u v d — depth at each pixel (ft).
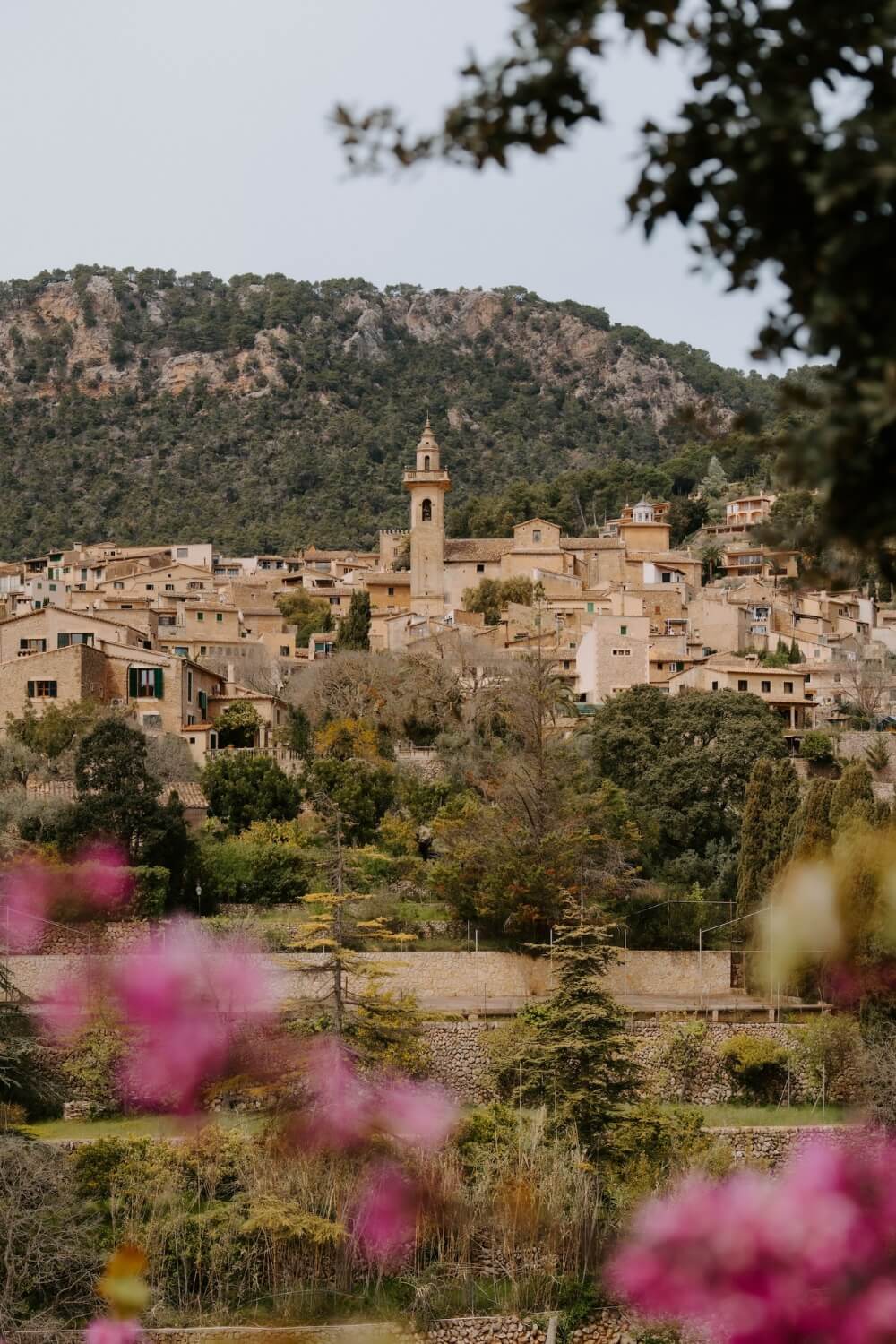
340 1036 193.88
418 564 629.51
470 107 25.00
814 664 514.27
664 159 24.59
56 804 275.18
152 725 387.75
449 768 334.65
